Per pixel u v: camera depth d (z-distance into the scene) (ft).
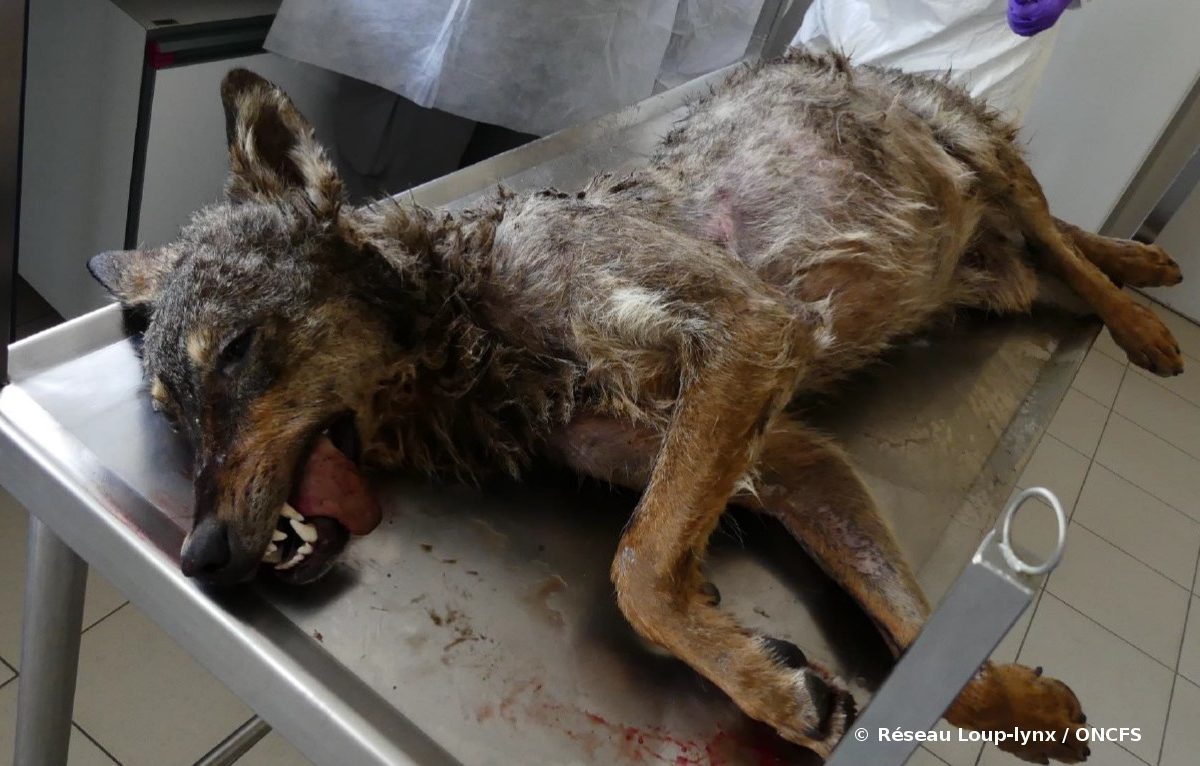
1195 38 9.76
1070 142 10.97
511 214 4.56
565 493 4.23
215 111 8.00
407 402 4.22
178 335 3.84
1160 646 9.98
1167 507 12.06
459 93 8.16
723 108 5.76
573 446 4.24
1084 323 6.13
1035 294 6.26
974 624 1.95
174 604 3.39
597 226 4.37
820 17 8.69
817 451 4.15
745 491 4.00
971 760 8.21
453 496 4.12
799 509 3.99
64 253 8.91
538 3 7.81
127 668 7.22
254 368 3.81
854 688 3.49
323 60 7.87
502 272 4.34
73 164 8.34
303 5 7.56
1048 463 12.27
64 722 4.81
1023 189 6.09
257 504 3.54
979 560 1.90
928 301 5.62
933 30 7.84
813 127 5.33
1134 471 12.56
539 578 3.73
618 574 3.47
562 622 3.55
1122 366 14.84
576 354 4.25
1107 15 10.12
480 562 3.76
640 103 7.59
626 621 3.59
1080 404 13.66
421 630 3.41
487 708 3.17
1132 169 10.67
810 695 3.10
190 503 3.76
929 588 4.05
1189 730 9.11
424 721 3.08
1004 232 6.38
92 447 3.86
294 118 4.36
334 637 3.32
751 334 3.95
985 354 5.72
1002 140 6.14
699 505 3.56
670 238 4.36
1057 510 1.85
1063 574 10.55
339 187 4.24
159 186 7.98
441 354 4.23
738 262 4.42
